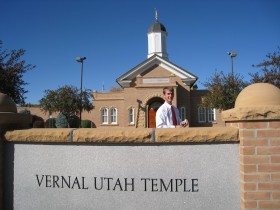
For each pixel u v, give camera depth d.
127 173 3.29
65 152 3.46
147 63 28.64
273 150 2.91
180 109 29.00
